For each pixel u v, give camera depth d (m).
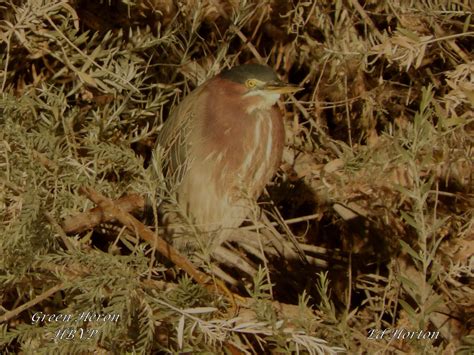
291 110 9.68
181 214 6.98
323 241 9.52
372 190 8.52
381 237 8.75
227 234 8.54
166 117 9.61
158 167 6.73
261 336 7.47
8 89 8.12
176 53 9.09
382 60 8.90
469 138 8.14
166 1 9.19
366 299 8.24
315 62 9.34
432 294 7.32
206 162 8.32
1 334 6.57
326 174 8.60
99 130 7.96
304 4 8.86
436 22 8.53
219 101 8.31
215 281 6.87
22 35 7.77
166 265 8.38
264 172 8.50
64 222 7.50
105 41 8.16
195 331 6.66
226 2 9.41
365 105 8.99
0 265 6.88
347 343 6.38
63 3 7.73
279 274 9.04
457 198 8.40
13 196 7.33
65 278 6.69
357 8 8.65
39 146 7.27
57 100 7.69
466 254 7.78
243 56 9.80
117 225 8.25
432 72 9.14
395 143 6.90
